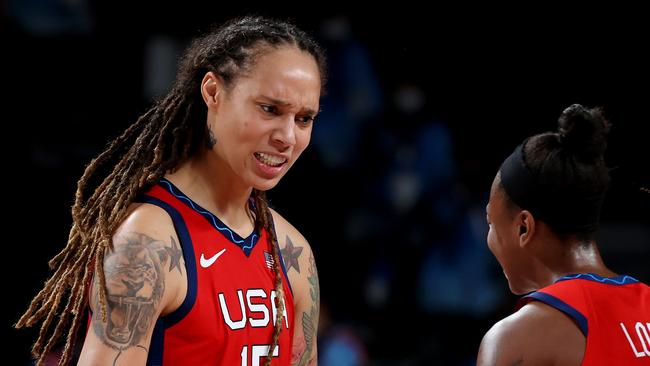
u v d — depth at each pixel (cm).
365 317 2162
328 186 2175
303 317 834
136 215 709
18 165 1856
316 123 2197
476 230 2241
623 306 710
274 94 711
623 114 2570
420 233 2230
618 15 2619
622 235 2525
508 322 708
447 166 2308
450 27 2623
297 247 839
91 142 2038
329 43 2258
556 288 711
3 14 2050
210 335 712
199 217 741
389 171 2256
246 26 747
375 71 2531
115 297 673
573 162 725
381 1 2573
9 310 1714
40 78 2070
